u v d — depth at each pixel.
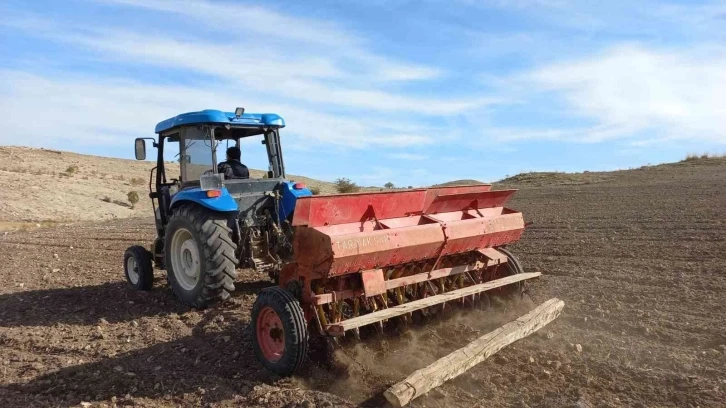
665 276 8.02
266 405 4.39
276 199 7.45
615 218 14.47
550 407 4.20
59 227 23.03
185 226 7.17
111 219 28.75
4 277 10.23
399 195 5.60
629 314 6.33
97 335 6.32
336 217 5.13
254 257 7.22
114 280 9.52
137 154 8.09
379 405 4.31
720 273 8.01
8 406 4.60
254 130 8.04
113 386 4.94
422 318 5.90
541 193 25.03
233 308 7.12
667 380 4.57
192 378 5.01
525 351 5.27
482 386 4.59
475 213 6.58
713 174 26.58
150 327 6.54
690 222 12.73
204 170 7.42
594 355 5.18
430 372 4.29
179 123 7.51
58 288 9.06
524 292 6.54
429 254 5.66
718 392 4.31
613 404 4.21
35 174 42.12
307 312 4.95
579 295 7.22
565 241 11.52
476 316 6.26
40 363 5.55
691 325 5.84
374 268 5.16
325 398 4.39
